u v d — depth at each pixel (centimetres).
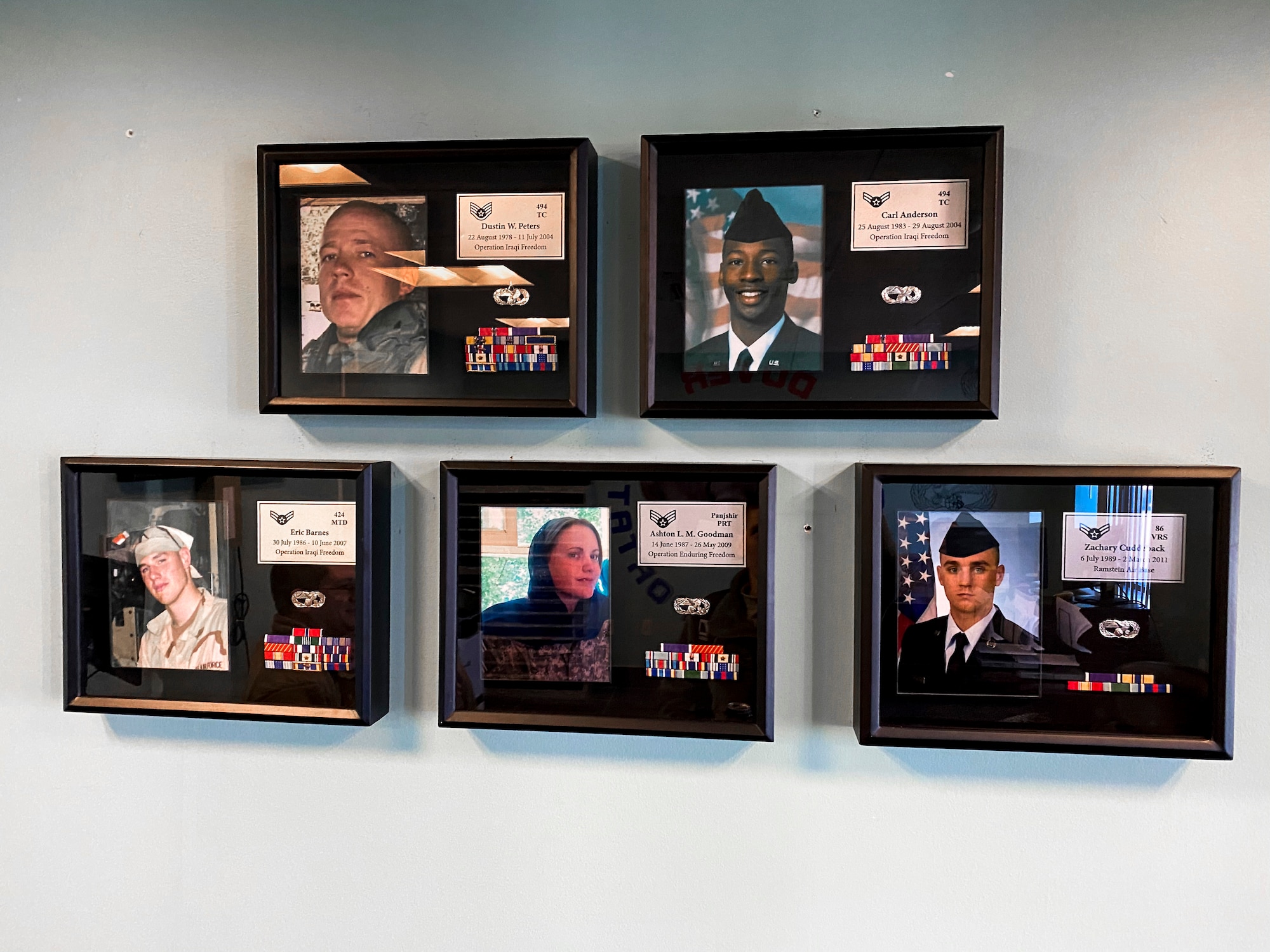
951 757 80
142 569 84
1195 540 75
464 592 81
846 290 77
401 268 80
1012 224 78
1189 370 77
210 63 85
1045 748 75
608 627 79
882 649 78
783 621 81
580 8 82
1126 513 76
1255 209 76
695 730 78
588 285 79
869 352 76
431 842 85
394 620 85
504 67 82
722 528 78
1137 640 75
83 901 89
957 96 79
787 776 82
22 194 87
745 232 77
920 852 81
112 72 86
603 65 81
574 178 77
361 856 86
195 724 87
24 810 89
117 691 84
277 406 81
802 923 82
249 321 85
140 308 86
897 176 76
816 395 77
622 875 84
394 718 85
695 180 78
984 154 75
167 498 84
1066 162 78
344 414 81
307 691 82
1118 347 78
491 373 80
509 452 83
